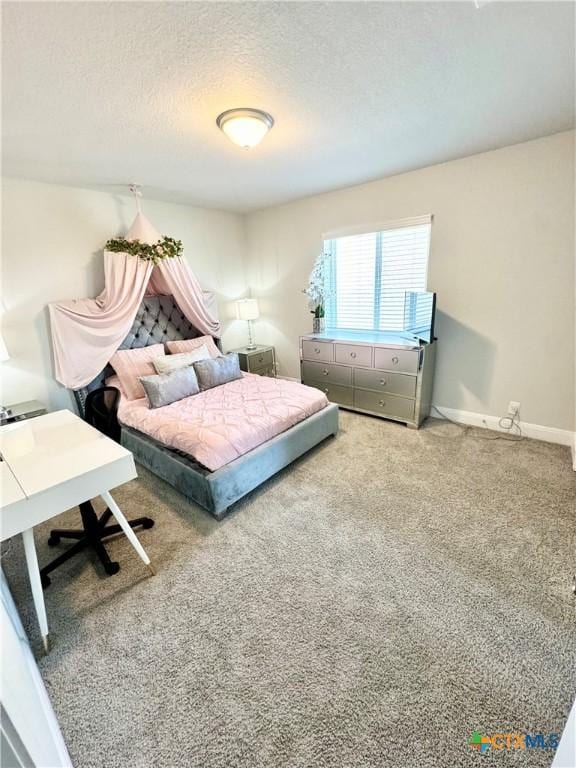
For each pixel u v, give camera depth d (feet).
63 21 3.69
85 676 4.10
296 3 3.64
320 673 4.01
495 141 7.95
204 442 6.97
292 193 11.74
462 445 9.34
